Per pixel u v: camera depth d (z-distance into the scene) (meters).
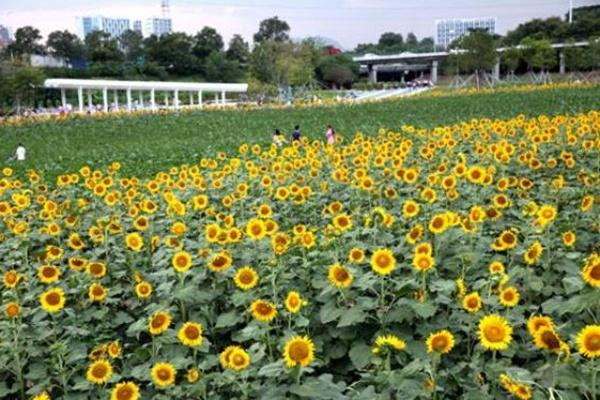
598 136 14.41
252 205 10.42
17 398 5.45
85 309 6.38
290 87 90.94
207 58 110.81
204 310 5.84
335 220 6.80
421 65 145.50
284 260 6.28
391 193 9.16
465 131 17.11
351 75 122.88
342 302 5.32
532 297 5.83
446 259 6.46
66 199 12.74
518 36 115.38
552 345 3.88
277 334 5.35
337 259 6.20
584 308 4.62
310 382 4.02
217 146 29.95
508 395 4.16
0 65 66.44
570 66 90.69
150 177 19.98
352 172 12.66
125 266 7.51
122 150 31.53
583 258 6.04
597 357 3.82
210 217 10.02
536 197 9.52
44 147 36.28
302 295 5.82
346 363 5.38
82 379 5.11
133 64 105.75
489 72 105.44
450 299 5.21
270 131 38.19
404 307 5.12
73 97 90.44
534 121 18.58
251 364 4.61
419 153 14.65
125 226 9.61
